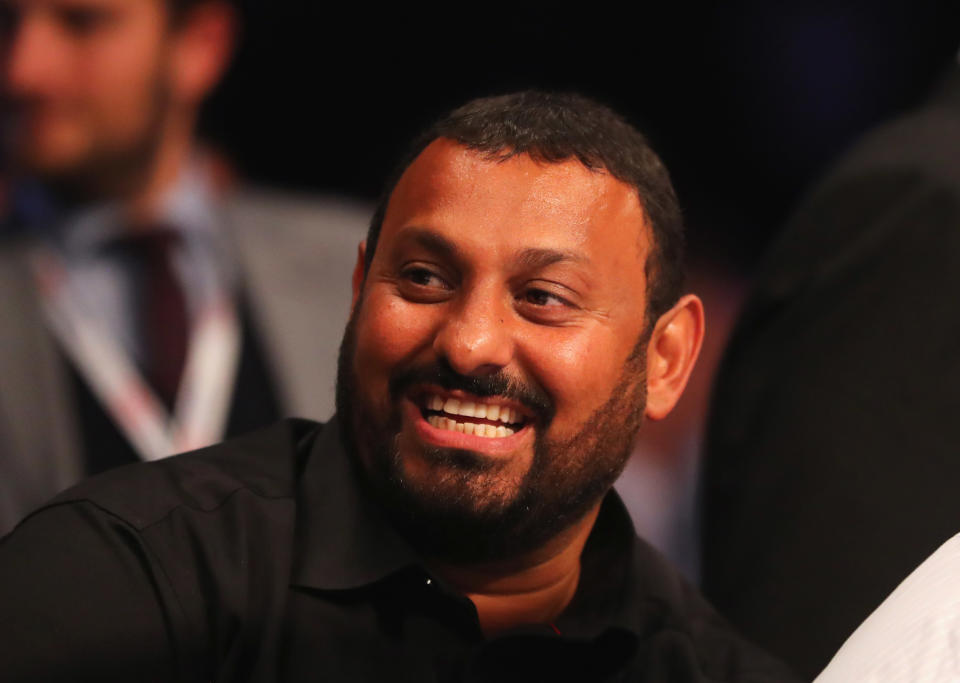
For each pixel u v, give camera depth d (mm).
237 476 3752
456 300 3387
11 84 6875
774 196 9523
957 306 4438
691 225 9422
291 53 7766
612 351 3490
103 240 7023
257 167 7680
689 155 9398
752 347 4875
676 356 3834
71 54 6961
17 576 3260
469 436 3379
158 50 7188
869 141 4934
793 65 9430
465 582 3707
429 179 3477
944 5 9266
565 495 3508
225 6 7453
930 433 4391
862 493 4438
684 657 3938
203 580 3424
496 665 3566
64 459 6691
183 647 3318
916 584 2588
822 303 4652
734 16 9312
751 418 4777
